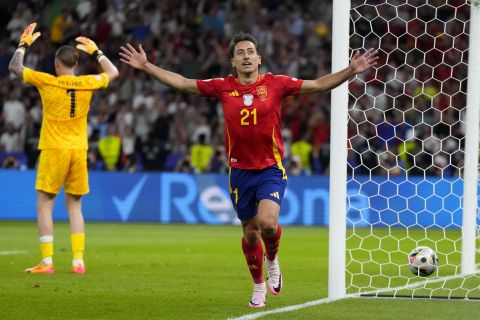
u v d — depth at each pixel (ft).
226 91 66.95
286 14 256.11
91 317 62.39
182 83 67.05
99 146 210.59
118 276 90.43
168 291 78.28
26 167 218.79
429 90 223.10
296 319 61.36
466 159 93.25
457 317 62.69
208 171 209.36
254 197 67.21
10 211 198.80
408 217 185.78
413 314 64.03
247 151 66.49
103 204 197.77
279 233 67.97
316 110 222.28
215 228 178.50
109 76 92.22
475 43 92.12
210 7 257.14
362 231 172.04
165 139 219.41
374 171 203.00
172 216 196.24
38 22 256.93
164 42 250.78
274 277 71.10
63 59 90.43
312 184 193.26
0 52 251.39
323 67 247.09
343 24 73.72
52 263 94.94
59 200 195.21
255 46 66.39
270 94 66.23
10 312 64.34
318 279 90.17
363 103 220.64
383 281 88.38
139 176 197.36
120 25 254.88
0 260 106.73
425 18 238.89
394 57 232.73
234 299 73.05
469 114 92.48
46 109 90.53
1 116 230.07
